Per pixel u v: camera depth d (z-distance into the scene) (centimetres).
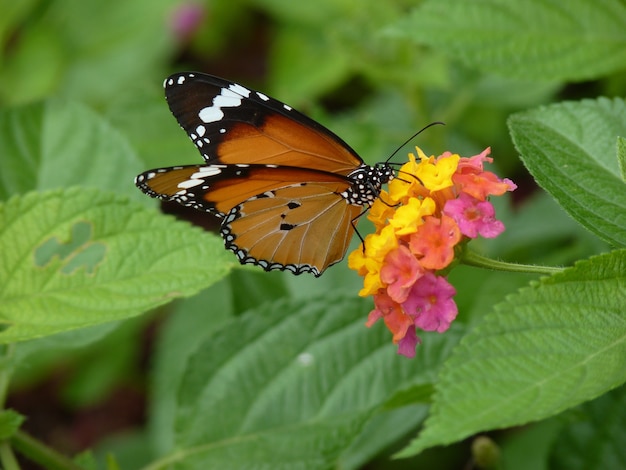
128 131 50
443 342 45
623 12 46
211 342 45
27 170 47
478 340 39
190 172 43
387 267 40
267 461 44
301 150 44
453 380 38
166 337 51
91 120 47
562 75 46
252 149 44
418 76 52
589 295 39
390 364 45
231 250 43
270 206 43
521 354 39
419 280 40
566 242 52
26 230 43
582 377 38
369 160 50
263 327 46
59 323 42
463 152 54
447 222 40
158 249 43
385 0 54
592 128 42
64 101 48
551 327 39
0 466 43
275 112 43
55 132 47
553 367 38
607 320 39
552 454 45
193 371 45
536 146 42
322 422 45
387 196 41
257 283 49
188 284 42
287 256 44
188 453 45
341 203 43
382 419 46
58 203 43
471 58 46
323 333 45
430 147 53
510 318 39
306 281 49
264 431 45
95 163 47
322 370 45
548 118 43
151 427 52
